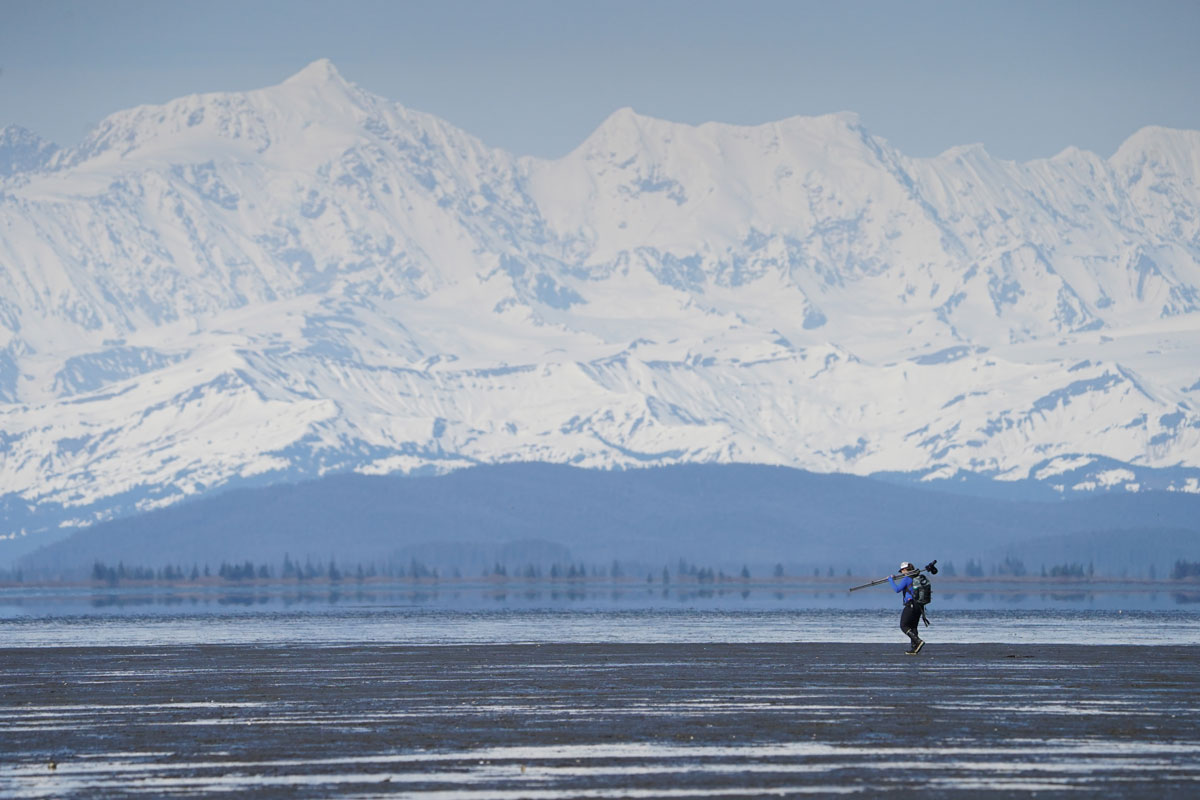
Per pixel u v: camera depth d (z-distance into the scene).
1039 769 151.38
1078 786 142.88
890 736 172.75
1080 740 168.75
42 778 152.00
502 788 144.62
